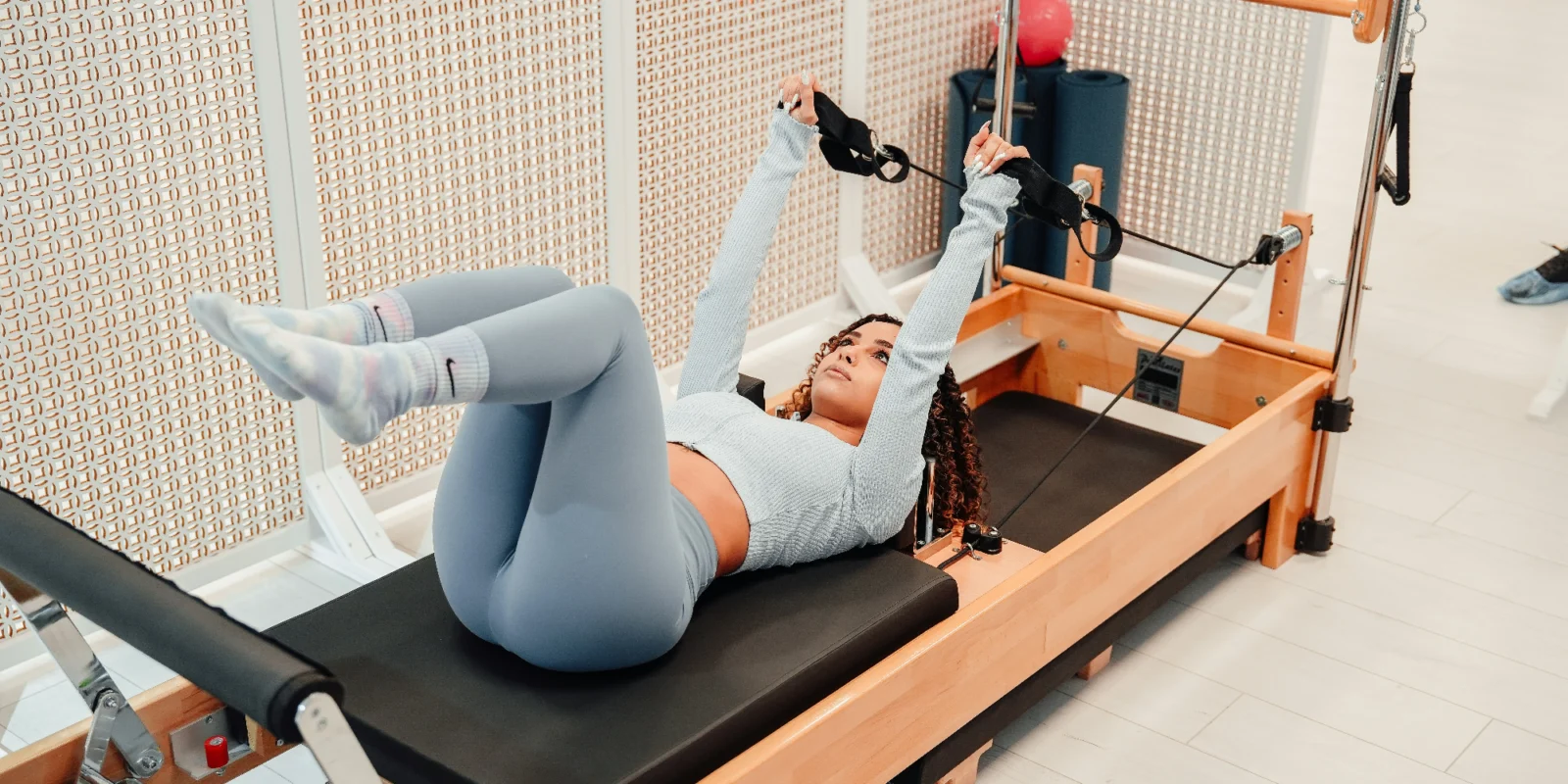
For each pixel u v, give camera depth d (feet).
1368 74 23.73
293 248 9.29
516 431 6.11
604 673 6.38
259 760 6.72
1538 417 12.39
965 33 14.43
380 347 5.02
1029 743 8.34
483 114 10.14
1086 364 11.41
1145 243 15.28
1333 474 10.19
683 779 5.91
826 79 12.99
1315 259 16.16
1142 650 9.28
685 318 12.51
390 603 6.95
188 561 9.44
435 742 5.88
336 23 9.07
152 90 8.35
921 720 7.11
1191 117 14.32
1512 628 9.50
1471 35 25.95
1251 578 10.14
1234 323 13.82
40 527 5.32
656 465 6.08
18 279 8.09
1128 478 9.81
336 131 9.30
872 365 7.98
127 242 8.52
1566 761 8.20
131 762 6.28
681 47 11.39
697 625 6.77
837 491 7.24
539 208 10.80
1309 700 8.75
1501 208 17.70
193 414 9.16
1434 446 11.94
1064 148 14.16
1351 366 9.88
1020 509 9.39
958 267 7.28
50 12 7.79
